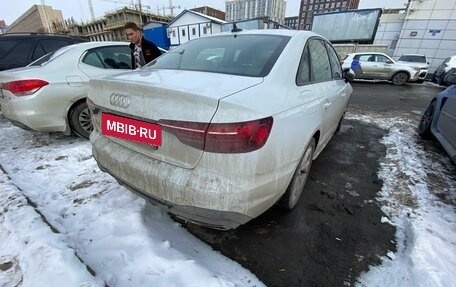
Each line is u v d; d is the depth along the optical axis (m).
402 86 11.05
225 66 1.74
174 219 1.90
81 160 2.81
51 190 2.20
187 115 1.19
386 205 2.21
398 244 1.77
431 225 1.89
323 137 2.48
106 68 3.47
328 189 2.46
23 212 1.79
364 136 4.14
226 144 1.16
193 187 1.22
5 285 1.30
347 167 2.96
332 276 1.51
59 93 2.93
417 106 6.85
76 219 1.83
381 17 16.23
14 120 2.92
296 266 1.57
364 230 1.90
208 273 1.39
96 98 1.61
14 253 1.48
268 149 1.29
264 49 1.82
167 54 2.25
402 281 1.46
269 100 1.36
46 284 1.26
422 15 14.05
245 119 1.17
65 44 5.12
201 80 1.45
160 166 1.33
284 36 1.97
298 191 2.08
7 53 4.57
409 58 12.16
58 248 1.44
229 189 1.20
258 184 1.30
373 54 11.42
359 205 2.21
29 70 2.90
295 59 1.77
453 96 3.10
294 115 1.51
